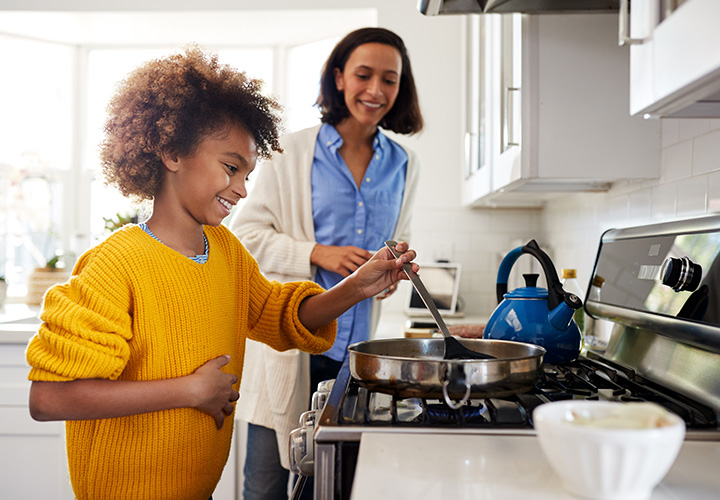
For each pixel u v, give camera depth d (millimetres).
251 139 1083
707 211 1127
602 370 1118
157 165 1046
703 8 646
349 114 1760
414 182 1931
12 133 3047
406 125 1872
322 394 1014
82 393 884
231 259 1188
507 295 1218
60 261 2762
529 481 598
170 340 986
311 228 1737
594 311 1364
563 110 1370
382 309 2789
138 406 921
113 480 980
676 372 1031
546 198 2270
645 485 542
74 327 869
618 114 1363
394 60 1655
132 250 974
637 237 1237
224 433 1104
